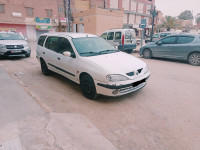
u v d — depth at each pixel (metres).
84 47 4.10
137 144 2.27
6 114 2.77
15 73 5.75
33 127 2.44
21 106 3.09
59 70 4.64
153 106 3.42
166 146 2.24
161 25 40.56
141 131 2.57
